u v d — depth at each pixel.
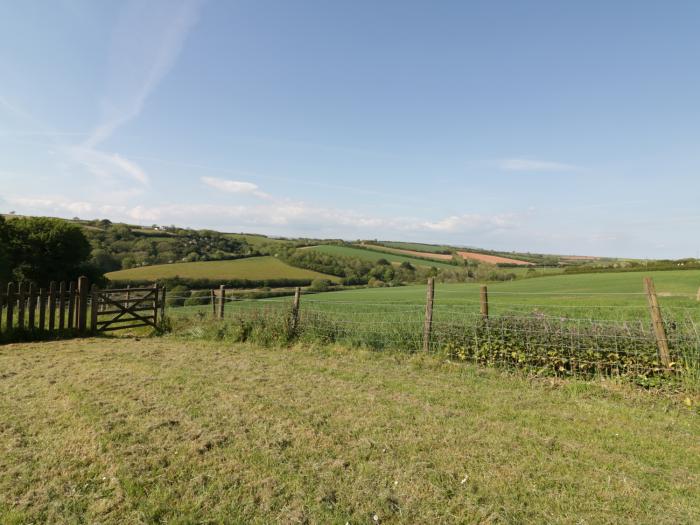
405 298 30.36
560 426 5.37
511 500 3.64
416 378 7.63
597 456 4.51
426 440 4.84
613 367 7.23
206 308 18.38
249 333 11.37
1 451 4.27
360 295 35.53
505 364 8.15
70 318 12.02
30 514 3.24
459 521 3.34
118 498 3.49
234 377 7.46
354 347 10.03
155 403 5.88
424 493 3.71
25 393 6.18
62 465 4.02
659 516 3.43
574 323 8.21
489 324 8.81
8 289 10.80
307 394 6.55
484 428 5.26
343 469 4.11
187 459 4.22
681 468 4.29
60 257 37.88
